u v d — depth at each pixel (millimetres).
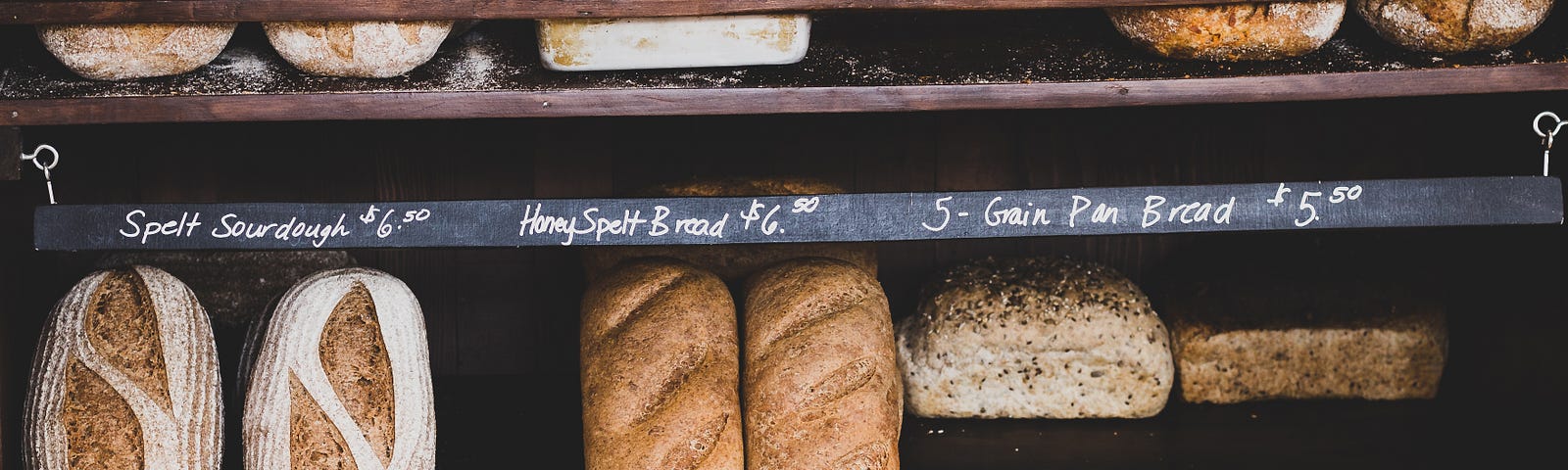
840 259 1523
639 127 1659
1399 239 1669
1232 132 1694
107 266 1551
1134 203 1368
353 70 1311
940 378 1567
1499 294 1604
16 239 1424
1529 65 1316
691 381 1387
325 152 1647
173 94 1294
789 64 1352
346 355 1354
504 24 1455
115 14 1279
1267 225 1367
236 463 1412
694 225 1365
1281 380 1605
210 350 1374
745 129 1664
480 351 1700
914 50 1401
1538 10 1309
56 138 1611
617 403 1378
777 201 1366
